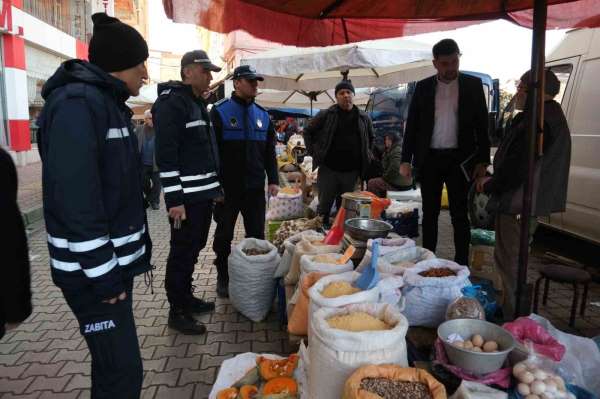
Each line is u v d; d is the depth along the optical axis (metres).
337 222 3.38
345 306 2.04
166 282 3.41
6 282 1.51
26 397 2.63
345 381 1.71
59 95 1.64
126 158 1.81
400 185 6.27
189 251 3.38
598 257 5.54
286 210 5.16
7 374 2.88
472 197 6.21
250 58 5.38
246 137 3.89
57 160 1.56
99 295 1.67
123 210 1.81
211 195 3.36
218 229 4.06
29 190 9.55
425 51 5.29
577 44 5.22
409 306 2.44
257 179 4.04
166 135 3.04
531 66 2.48
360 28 3.58
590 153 4.86
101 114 1.68
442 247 6.02
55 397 2.64
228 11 2.82
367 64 5.12
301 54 5.34
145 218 1.98
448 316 2.24
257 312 3.58
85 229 1.58
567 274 3.57
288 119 16.55
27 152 13.97
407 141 4.12
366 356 1.72
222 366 2.43
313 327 1.87
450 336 2.04
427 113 3.87
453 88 3.80
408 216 4.91
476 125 3.84
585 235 5.01
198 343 3.27
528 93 2.51
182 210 3.18
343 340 1.71
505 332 2.01
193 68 3.16
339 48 5.22
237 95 3.91
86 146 1.58
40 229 6.93
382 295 2.28
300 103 12.44
